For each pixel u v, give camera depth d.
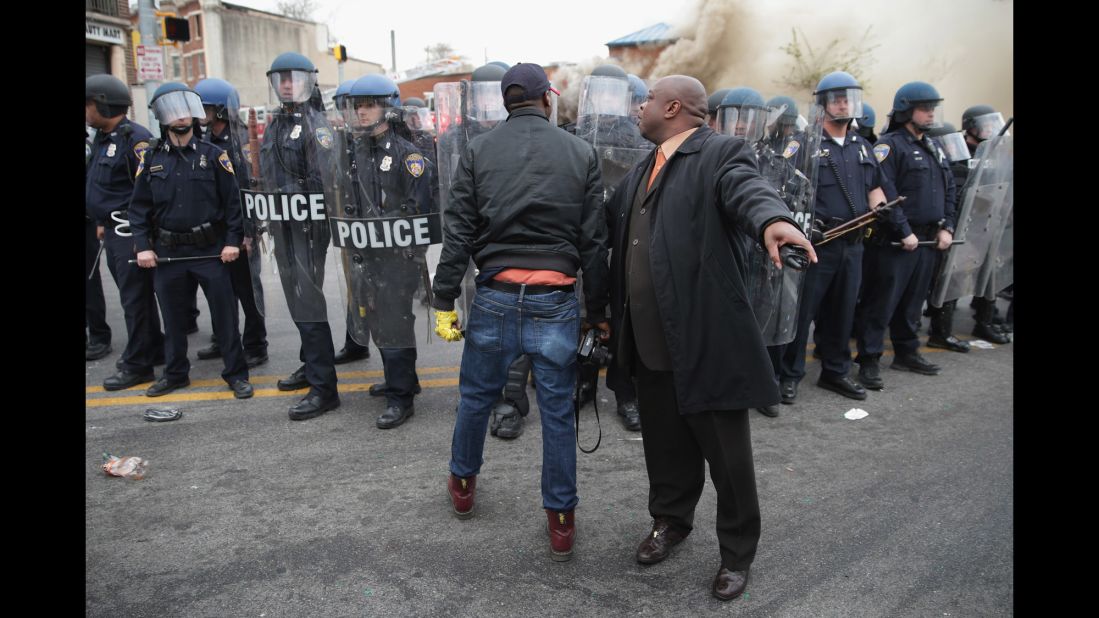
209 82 4.46
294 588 2.28
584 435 3.60
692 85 2.20
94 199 4.12
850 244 4.01
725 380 2.09
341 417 3.78
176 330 4.07
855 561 2.45
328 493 2.93
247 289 4.57
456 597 2.24
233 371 4.07
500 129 2.38
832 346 4.25
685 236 2.09
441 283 2.42
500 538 2.59
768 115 3.52
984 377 4.61
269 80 3.44
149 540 2.55
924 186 4.34
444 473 3.12
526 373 2.69
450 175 3.53
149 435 3.52
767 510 2.81
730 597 2.21
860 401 4.15
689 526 2.47
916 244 4.16
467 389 2.54
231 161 3.92
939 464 3.25
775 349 3.88
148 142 3.94
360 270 3.43
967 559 2.46
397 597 2.23
